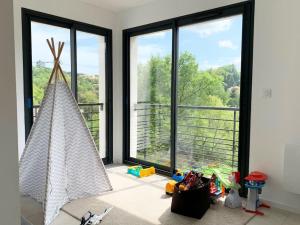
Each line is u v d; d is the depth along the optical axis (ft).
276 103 8.27
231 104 10.64
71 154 8.95
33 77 10.20
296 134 7.92
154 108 12.57
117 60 13.10
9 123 2.56
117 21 12.96
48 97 8.77
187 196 7.80
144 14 11.84
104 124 13.19
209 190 8.30
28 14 9.82
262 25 8.40
